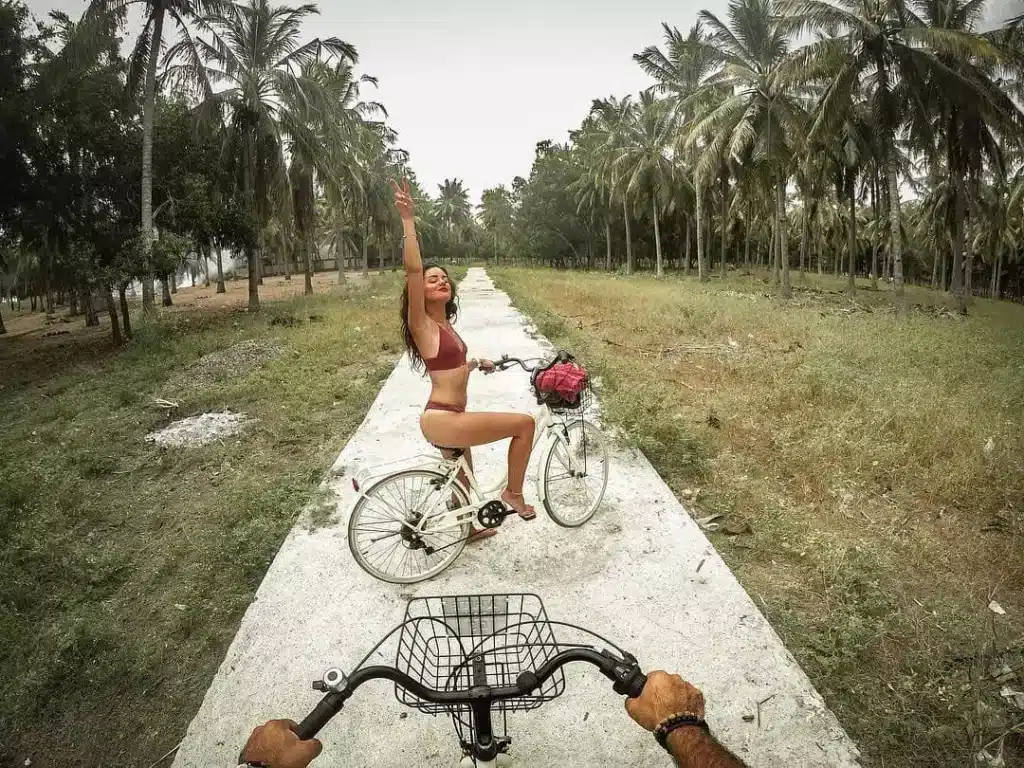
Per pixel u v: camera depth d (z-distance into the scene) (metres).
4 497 5.49
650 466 5.30
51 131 16.25
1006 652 3.25
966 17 20.58
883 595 3.60
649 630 3.33
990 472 5.26
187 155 18.97
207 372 10.34
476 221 97.12
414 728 2.78
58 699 3.19
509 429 3.64
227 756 2.71
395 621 3.45
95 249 16.84
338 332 12.48
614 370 8.32
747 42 25.53
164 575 4.27
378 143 38.75
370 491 3.66
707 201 48.44
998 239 40.66
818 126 20.23
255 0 21.00
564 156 60.16
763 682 2.98
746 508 4.77
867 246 63.88
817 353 10.05
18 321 36.06
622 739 2.71
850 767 2.55
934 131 21.09
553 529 4.30
